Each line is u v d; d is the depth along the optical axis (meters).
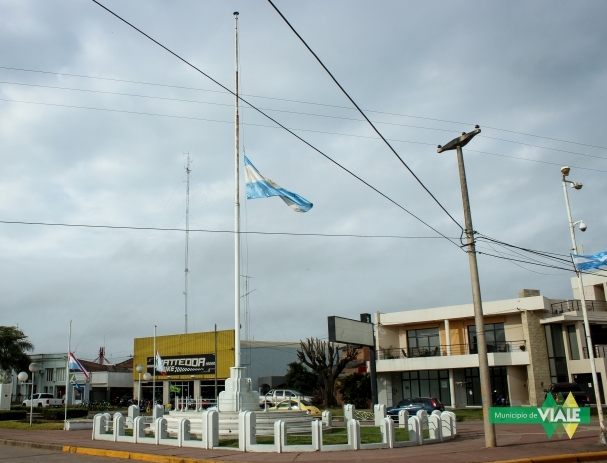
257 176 23.03
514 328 41.91
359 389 47.34
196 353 57.69
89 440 21.69
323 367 48.78
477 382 42.97
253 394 22.97
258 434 20.56
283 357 62.44
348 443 17.28
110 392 67.88
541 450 16.64
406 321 45.56
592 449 16.81
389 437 17.94
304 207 22.48
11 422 31.81
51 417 35.31
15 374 69.56
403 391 45.91
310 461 14.80
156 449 18.03
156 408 25.58
